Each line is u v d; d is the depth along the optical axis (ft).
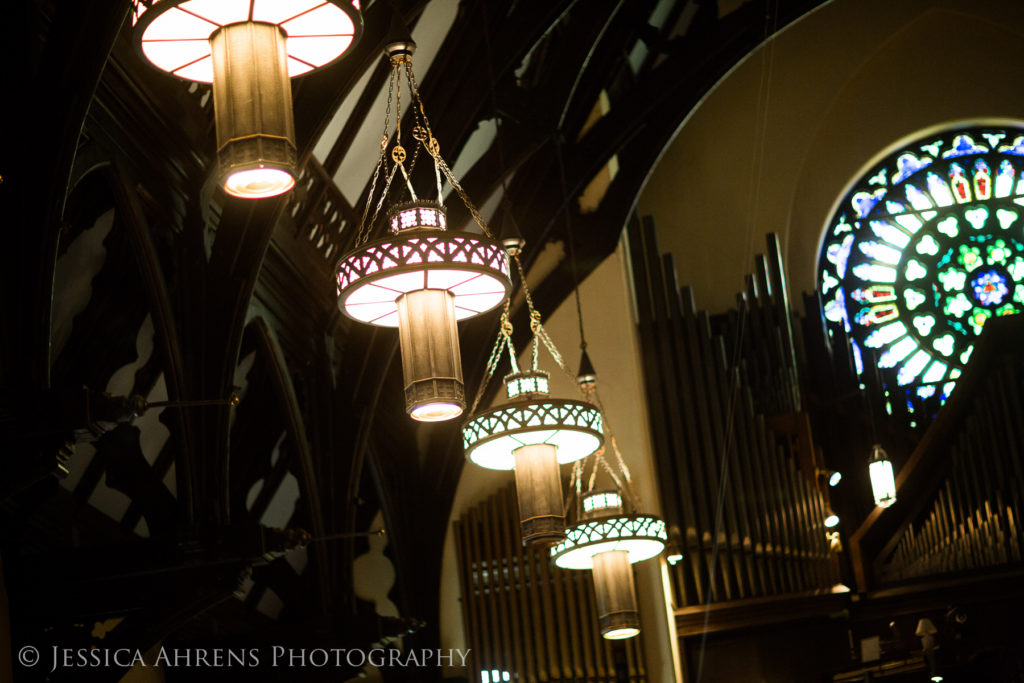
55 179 22.07
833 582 48.88
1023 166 60.29
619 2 40.93
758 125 61.62
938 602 48.91
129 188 26.09
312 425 37.17
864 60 61.36
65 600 27.22
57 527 30.89
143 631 27.25
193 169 28.73
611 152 46.19
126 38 25.34
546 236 47.24
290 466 35.63
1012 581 48.03
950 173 60.95
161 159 27.45
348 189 37.78
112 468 27.48
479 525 47.34
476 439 24.72
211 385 28.37
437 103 37.78
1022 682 46.24
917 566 50.08
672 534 47.26
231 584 27.45
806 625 47.60
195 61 15.88
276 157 14.64
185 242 28.73
